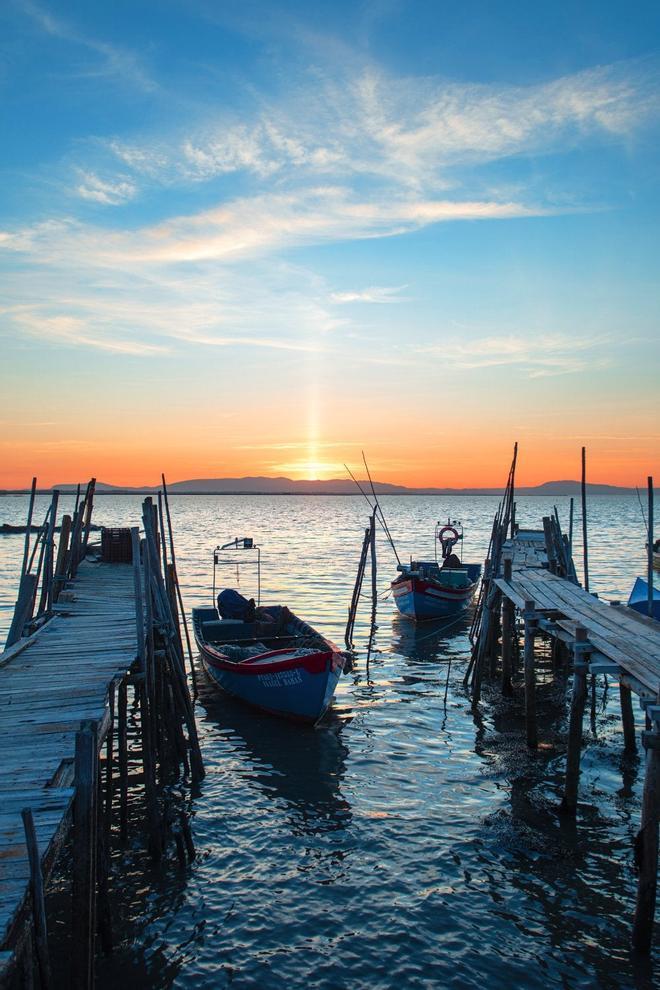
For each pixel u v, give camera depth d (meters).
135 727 19.09
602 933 9.94
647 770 9.52
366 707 20.05
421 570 35.19
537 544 35.94
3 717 10.39
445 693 21.41
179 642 16.53
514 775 15.08
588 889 10.92
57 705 10.88
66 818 7.54
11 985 5.97
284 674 18.23
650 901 9.45
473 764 15.77
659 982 9.02
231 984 9.05
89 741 7.45
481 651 20.48
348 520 134.12
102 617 17.66
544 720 18.80
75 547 24.58
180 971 9.29
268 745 17.22
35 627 16.81
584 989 8.89
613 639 13.76
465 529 102.06
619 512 175.75
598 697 20.91
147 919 10.34
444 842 12.38
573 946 9.69
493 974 9.18
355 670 24.34
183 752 15.91
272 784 14.95
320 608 36.78
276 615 26.61
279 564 56.66
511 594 19.39
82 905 7.36
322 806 13.87
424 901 10.70
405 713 19.47
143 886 11.19
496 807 13.63
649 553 17.39
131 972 9.27
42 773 8.55
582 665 13.19
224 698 21.12
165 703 16.80
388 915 10.40
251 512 179.38
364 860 11.88
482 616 21.08
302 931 10.07
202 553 65.69
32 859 6.31
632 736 16.41
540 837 12.42
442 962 9.40
